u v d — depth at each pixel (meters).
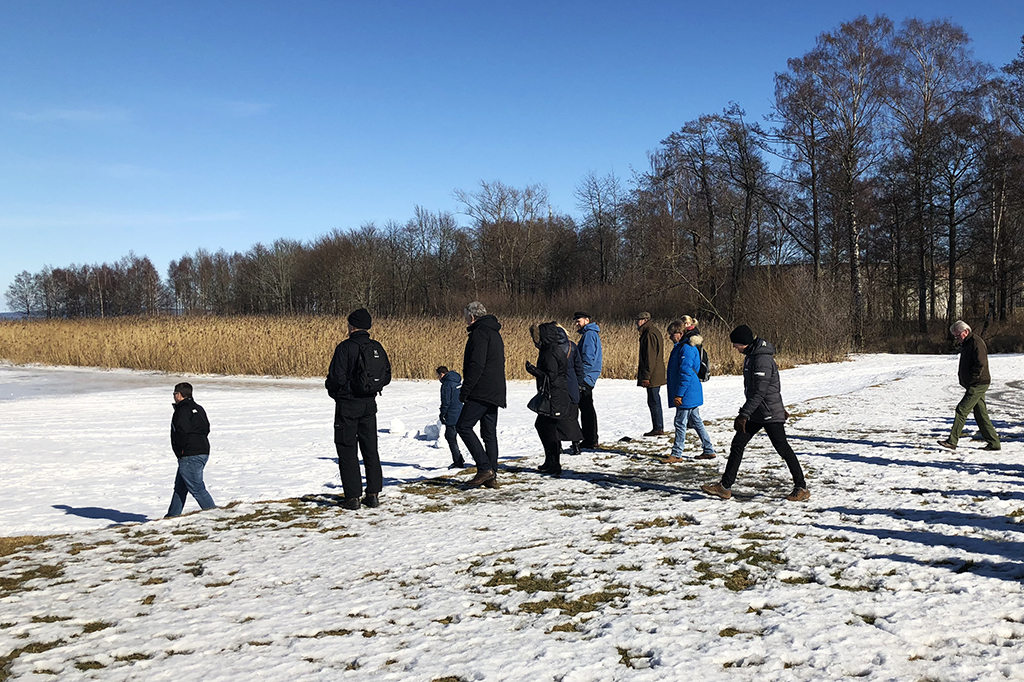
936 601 4.38
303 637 4.02
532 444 11.48
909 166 44.62
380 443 11.91
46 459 10.63
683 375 9.59
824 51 40.84
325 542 5.99
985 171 43.16
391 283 77.94
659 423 11.88
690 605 4.42
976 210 45.69
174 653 3.81
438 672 3.54
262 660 3.69
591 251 68.44
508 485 8.26
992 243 45.66
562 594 4.65
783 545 5.64
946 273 54.53
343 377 7.15
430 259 77.81
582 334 10.70
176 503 7.45
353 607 4.47
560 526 6.37
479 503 7.38
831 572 5.00
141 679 3.49
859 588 4.68
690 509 6.93
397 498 7.69
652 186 49.34
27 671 3.58
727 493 7.45
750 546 5.65
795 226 49.25
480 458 8.12
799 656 3.66
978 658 3.61
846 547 5.55
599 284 59.91
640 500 7.39
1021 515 6.43
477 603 4.53
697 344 9.70
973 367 10.22
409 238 78.44
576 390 8.98
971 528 5.98
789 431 12.34
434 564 5.35
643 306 49.72
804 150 43.03
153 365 28.12
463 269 74.62
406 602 4.55
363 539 6.06
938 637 3.87
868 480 8.20
